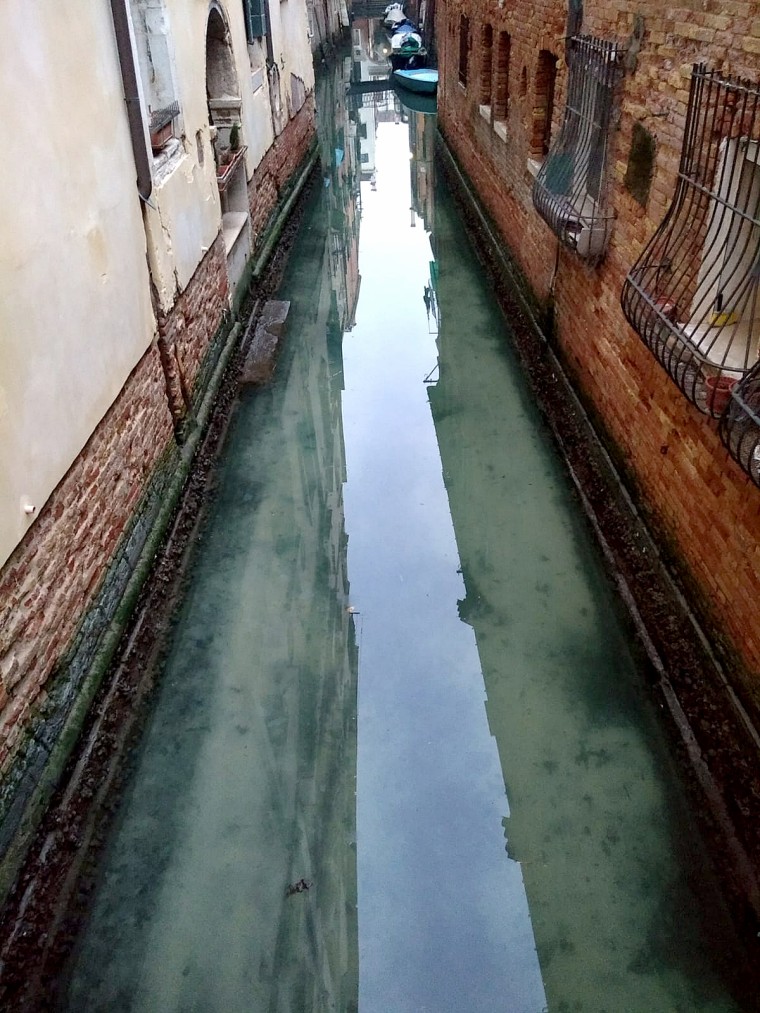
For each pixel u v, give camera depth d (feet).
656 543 15.94
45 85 12.25
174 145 19.84
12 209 11.09
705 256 12.79
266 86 34.40
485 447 22.39
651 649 14.97
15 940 10.90
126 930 11.95
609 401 18.54
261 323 28.63
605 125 17.20
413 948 12.00
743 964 10.94
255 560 18.67
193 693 15.48
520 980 11.51
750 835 11.68
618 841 12.78
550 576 17.83
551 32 22.16
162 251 17.92
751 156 11.53
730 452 11.12
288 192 40.29
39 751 12.07
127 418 15.80
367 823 13.60
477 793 13.91
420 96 72.54
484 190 35.86
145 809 13.50
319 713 15.29
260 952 11.77
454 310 30.76
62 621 12.87
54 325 12.37
